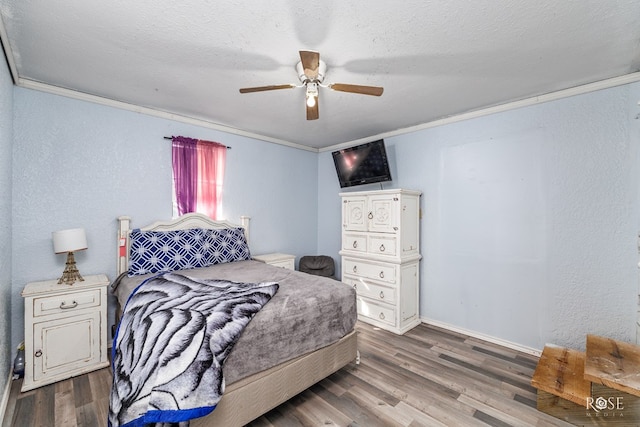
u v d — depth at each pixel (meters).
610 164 2.27
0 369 1.80
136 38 1.77
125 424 1.18
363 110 2.96
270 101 2.74
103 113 2.68
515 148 2.73
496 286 2.85
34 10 1.50
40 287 2.16
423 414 1.80
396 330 3.07
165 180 3.06
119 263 2.70
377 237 3.30
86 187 2.59
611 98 2.27
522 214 2.70
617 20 1.57
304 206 4.52
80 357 2.22
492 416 1.78
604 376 1.67
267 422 1.72
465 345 2.79
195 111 3.02
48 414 1.78
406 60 2.00
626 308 2.22
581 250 2.40
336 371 2.26
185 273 2.57
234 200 3.65
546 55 1.94
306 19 1.58
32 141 2.34
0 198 1.80
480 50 1.88
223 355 1.41
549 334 2.55
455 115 3.10
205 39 1.77
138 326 1.54
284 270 2.74
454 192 3.15
